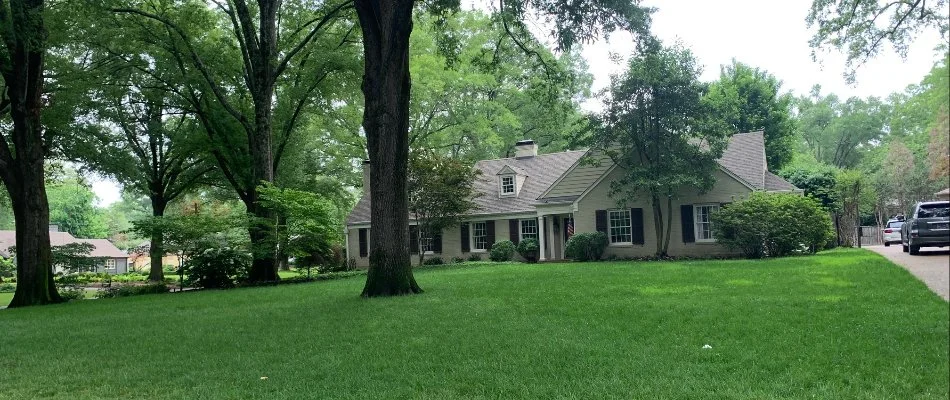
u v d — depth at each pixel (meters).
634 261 23.34
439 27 17.03
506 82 42.66
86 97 22.36
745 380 5.32
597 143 24.61
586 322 8.66
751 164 26.08
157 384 6.15
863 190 28.03
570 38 14.59
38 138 17.58
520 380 5.68
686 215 25.23
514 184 30.89
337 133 35.97
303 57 24.59
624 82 23.22
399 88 13.66
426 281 16.70
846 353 6.11
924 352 5.94
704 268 17.17
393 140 13.65
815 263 16.91
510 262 27.14
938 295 9.48
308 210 21.75
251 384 5.98
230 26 28.28
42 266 17.41
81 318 12.04
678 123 22.72
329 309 11.36
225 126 24.95
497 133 45.06
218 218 22.78
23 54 16.83
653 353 6.55
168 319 11.23
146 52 23.20
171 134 28.69
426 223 27.56
